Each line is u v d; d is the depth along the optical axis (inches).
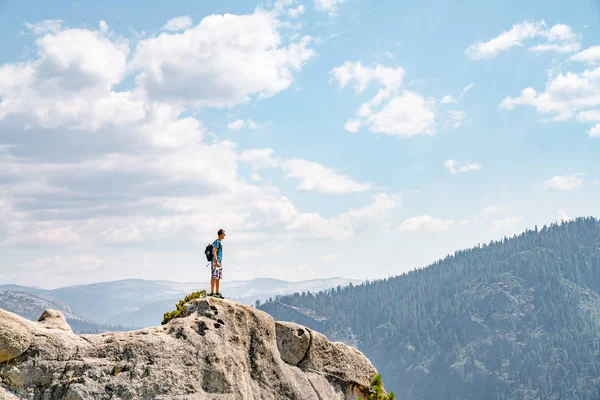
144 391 816.9
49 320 834.2
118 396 794.8
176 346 875.4
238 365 938.7
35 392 756.0
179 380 852.0
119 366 814.5
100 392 784.3
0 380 739.4
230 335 954.1
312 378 1083.3
